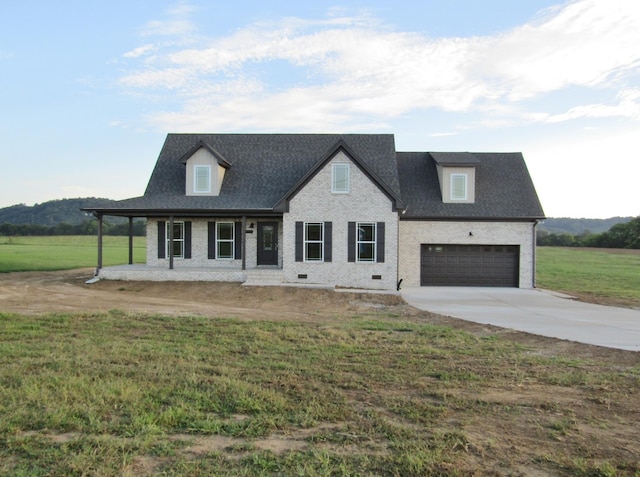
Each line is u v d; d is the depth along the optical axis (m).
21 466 4.66
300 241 21.52
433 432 5.69
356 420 6.04
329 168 21.48
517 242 23.78
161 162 24.95
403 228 24.00
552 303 18.73
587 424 6.05
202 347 10.02
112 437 5.38
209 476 4.52
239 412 6.27
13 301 16.45
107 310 14.77
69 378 7.38
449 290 22.50
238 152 25.28
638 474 4.70
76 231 93.62
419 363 9.00
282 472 4.64
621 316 15.54
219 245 23.83
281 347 10.12
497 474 4.66
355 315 15.52
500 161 26.55
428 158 26.97
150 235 24.03
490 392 7.32
